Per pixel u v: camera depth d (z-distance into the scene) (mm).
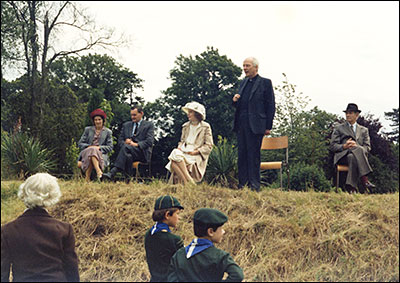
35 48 17797
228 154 9375
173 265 3105
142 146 7680
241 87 7168
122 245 5348
